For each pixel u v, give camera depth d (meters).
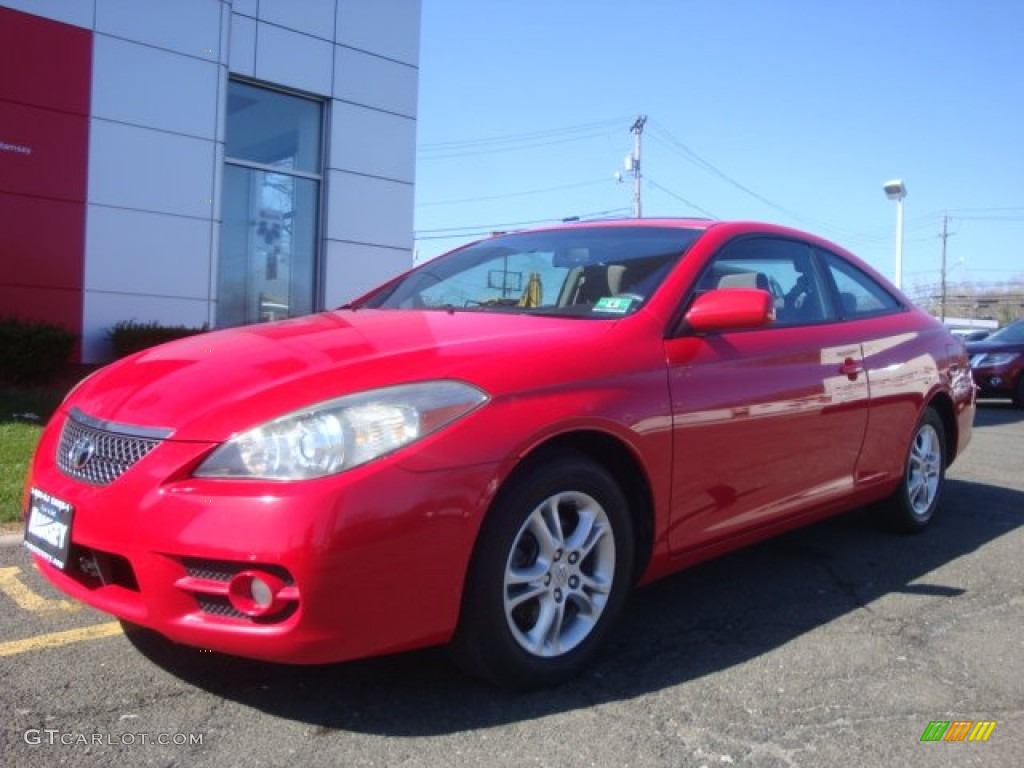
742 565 4.47
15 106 9.68
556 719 2.73
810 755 2.57
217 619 2.48
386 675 3.01
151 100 10.64
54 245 10.02
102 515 2.60
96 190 10.29
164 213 10.84
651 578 3.30
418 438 2.55
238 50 11.63
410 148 13.54
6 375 9.27
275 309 12.59
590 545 3.00
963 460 7.95
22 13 9.66
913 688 3.04
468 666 2.80
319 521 2.37
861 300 4.77
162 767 2.40
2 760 2.40
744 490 3.56
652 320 3.35
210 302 11.29
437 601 2.56
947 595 4.04
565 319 3.37
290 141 12.54
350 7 12.70
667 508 3.23
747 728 2.72
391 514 2.45
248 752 2.50
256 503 2.41
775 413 3.67
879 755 2.58
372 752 2.51
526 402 2.78
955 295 87.50
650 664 3.18
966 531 5.25
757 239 4.15
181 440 2.58
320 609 2.39
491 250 4.41
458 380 2.70
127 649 3.18
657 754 2.54
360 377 2.65
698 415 3.30
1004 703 2.94
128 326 10.47
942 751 2.62
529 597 2.82
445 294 4.13
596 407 2.93
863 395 4.28
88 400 3.06
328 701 2.81
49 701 2.77
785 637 3.48
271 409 2.57
